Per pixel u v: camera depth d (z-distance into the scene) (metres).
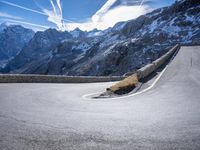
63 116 6.57
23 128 5.28
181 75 18.89
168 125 5.62
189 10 176.62
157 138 4.67
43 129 5.22
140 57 126.50
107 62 154.88
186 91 11.70
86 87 17.95
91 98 11.05
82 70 169.38
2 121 5.88
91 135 4.83
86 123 5.79
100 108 7.93
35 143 4.32
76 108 7.93
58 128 5.32
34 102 9.24
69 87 17.86
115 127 5.45
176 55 41.62
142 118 6.36
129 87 12.75
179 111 7.25
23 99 10.02
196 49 51.97
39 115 6.66
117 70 132.00
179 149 4.09
